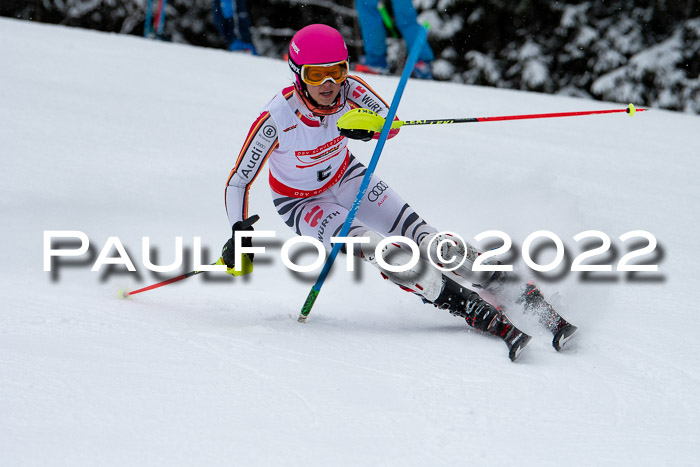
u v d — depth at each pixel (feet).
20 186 44.65
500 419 19.75
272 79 81.41
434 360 24.22
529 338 24.52
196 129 60.44
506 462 17.43
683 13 156.04
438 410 20.13
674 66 152.25
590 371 23.57
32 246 36.94
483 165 53.72
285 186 31.50
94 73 76.13
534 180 49.98
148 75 77.87
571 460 17.67
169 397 19.88
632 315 29.25
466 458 17.52
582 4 157.58
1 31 92.53
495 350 25.46
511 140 63.77
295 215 31.68
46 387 19.84
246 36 107.65
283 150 29.86
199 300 32.65
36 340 23.72
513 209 42.98
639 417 20.20
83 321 26.53
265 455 17.11
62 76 73.56
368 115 27.40
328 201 31.83
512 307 28.19
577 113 28.25
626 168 57.82
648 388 22.21
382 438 18.31
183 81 76.89
